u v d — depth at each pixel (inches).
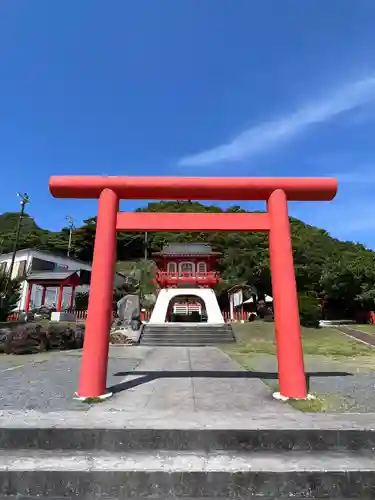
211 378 276.5
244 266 1569.9
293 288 217.9
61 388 232.2
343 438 144.7
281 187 235.6
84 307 1416.1
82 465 127.1
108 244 224.4
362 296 1138.0
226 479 122.1
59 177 233.6
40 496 120.2
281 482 122.3
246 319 1120.2
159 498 119.6
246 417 163.5
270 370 322.0
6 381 258.1
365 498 121.3
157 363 373.1
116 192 235.8
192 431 143.5
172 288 900.6
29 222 2689.5
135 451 139.8
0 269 832.9
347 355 474.6
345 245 1905.8
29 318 946.1
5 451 139.9
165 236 2341.3
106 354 213.8
